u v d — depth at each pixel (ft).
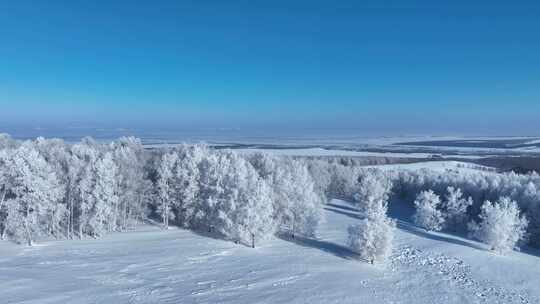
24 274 113.60
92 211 168.96
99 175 166.61
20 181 151.23
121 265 127.65
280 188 186.50
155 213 219.00
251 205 161.89
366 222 145.69
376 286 119.85
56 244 154.61
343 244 171.73
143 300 97.66
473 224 205.16
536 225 204.23
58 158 183.83
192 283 112.88
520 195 229.86
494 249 179.32
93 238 166.61
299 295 107.04
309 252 155.94
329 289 113.50
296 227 184.34
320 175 307.58
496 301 115.03
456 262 153.79
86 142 242.58
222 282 114.83
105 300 96.48
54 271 118.32
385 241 144.46
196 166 192.54
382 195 275.59
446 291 120.06
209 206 178.70
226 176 182.09
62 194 164.14
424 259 155.12
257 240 162.91
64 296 97.55
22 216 151.33
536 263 163.22
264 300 101.91
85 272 118.83
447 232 221.05
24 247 148.36
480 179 281.13
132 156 200.64
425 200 225.97
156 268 126.11
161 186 189.57
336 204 314.55
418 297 113.09
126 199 186.29
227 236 169.89
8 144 213.66
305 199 185.06
